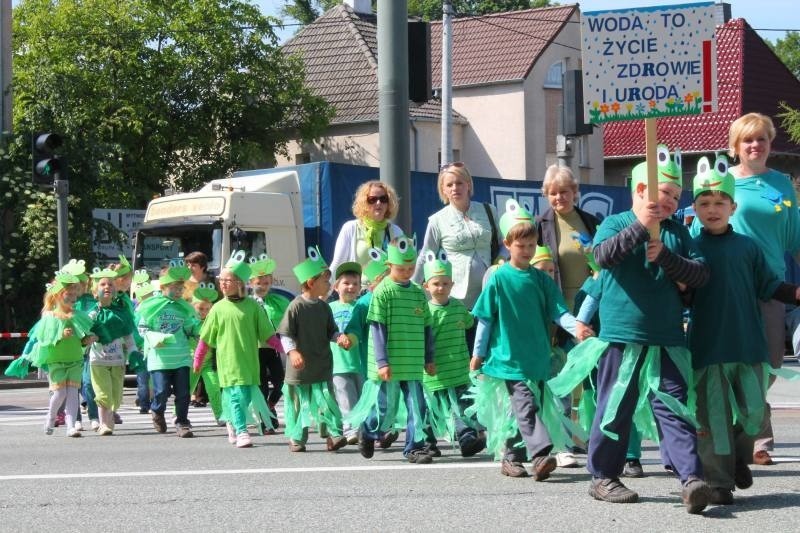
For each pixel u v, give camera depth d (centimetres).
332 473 976
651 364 785
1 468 1045
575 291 1041
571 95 1984
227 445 1233
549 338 933
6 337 2717
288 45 4891
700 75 822
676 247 786
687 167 4878
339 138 4531
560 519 760
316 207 2256
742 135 955
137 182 3978
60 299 1378
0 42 2977
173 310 1374
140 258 2228
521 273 925
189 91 4028
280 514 796
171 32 4016
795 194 965
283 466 1027
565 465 979
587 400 982
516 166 4528
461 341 1067
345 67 4694
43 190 2792
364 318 1106
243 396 1226
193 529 754
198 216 2167
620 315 791
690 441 774
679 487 868
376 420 1057
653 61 831
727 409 801
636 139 4969
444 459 1061
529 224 923
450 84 2819
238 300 1241
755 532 714
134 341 1416
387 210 1229
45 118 2945
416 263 1128
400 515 784
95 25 3925
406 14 1441
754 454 977
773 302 938
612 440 812
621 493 809
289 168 2306
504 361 919
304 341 1145
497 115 4566
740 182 955
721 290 800
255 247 2169
